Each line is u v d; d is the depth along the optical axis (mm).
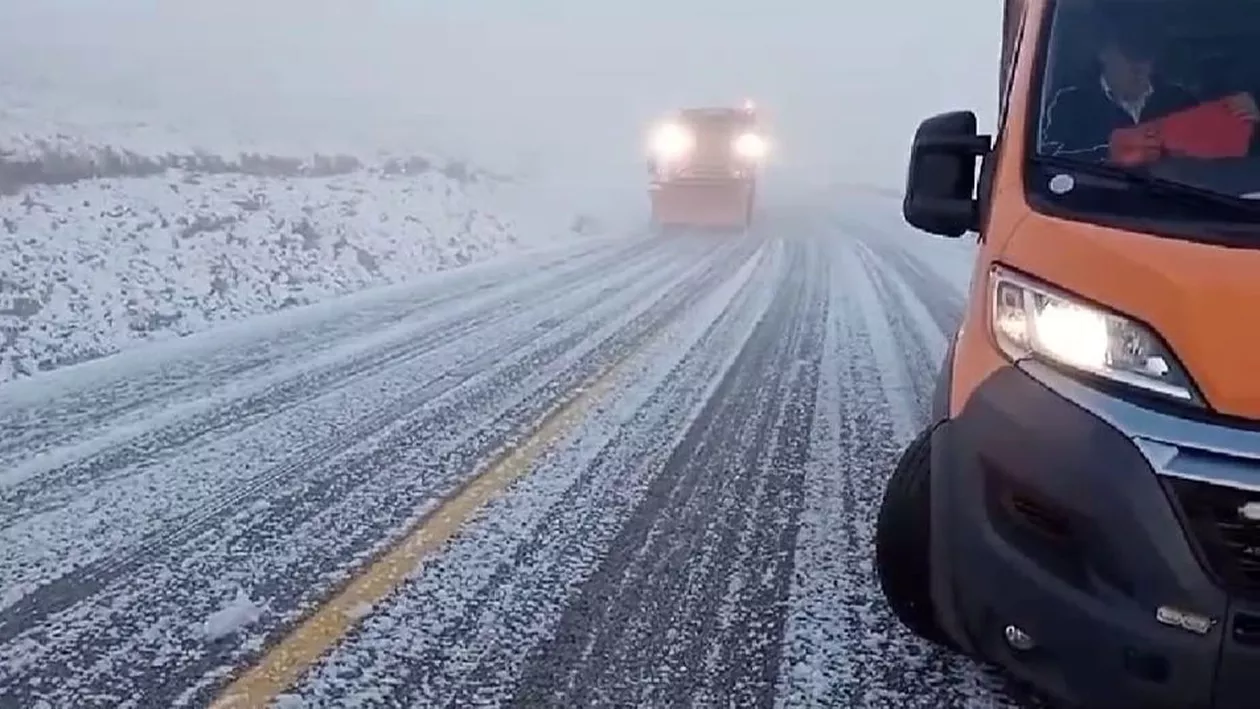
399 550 3812
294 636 3125
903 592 3055
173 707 2715
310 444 5207
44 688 2811
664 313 9797
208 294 9969
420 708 2729
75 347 7516
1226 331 2184
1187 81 2818
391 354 7629
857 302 10633
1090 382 2309
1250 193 2482
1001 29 4043
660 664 2990
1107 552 2195
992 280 2611
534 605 3365
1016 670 2441
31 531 3959
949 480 2551
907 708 2775
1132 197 2541
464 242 16000
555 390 6484
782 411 5984
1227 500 2109
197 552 3779
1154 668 2146
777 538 3986
